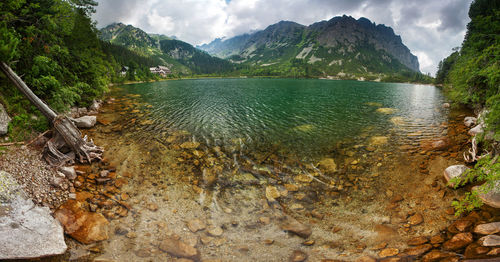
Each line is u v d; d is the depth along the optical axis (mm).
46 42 21156
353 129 21781
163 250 7047
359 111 31938
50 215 7965
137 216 8594
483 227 7125
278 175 12367
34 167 10453
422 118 26750
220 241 7602
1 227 6508
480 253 5770
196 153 14992
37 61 16781
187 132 19625
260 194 10516
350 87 90438
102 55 41406
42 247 6559
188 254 6945
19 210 7422
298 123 24219
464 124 22625
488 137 13312
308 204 9859
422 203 9539
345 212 9289
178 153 14852
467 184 10359
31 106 15492
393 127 22484
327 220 8820
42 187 9406
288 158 14711
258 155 15094
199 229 8133
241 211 9297
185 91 59281
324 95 54844
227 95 51250
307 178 12094
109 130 19172
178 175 11930
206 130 20562
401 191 10633
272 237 7879
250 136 19250
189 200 9844
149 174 11859
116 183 10758
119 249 6992
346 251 7141
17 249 6234
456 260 5746
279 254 7086
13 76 11492
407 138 18594
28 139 12883
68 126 12469
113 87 67250
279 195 10477
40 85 16641
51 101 17828
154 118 24391
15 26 17062
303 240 7746
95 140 16438
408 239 7457
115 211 8766
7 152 10797
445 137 18391
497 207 8266
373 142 17719
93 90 27359
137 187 10578
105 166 12391
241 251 7191
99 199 9422
